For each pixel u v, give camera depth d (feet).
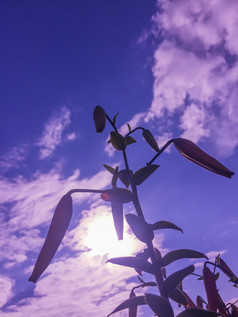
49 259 0.84
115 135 0.97
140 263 0.77
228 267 1.04
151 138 0.99
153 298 0.65
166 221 0.82
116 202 0.88
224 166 0.94
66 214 0.87
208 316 0.67
